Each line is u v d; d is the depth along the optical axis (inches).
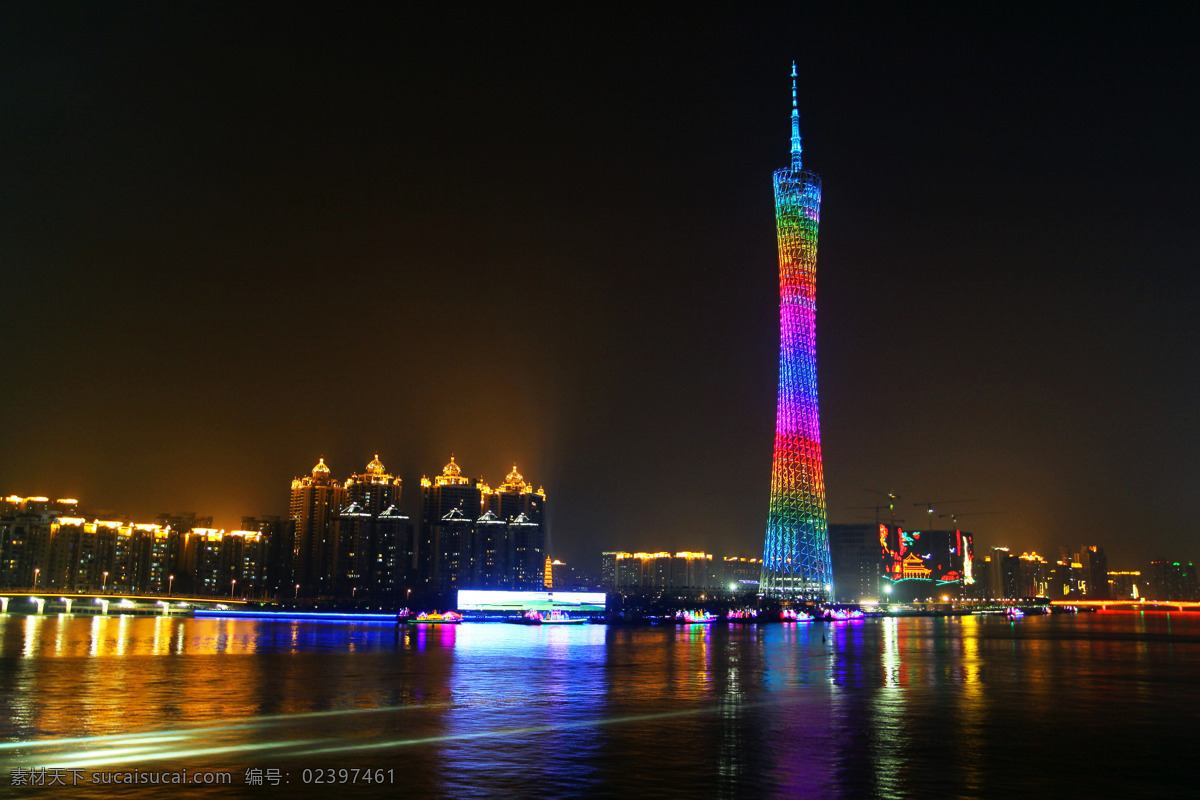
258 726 2247.8
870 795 1604.3
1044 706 2839.6
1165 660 5017.2
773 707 2728.8
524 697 2893.7
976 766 1863.9
